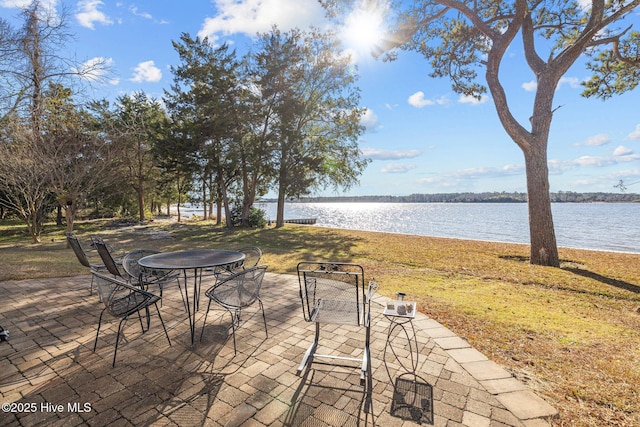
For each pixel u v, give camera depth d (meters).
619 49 9.44
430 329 3.61
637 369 2.86
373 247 10.77
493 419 2.10
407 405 2.24
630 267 7.50
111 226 20.58
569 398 2.39
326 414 2.14
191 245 11.53
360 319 2.65
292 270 7.02
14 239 13.98
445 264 7.87
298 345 3.17
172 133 18.38
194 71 17.09
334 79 18.06
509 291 5.60
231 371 2.67
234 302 3.11
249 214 21.36
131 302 3.10
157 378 2.56
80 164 10.52
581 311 4.63
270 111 17.92
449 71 11.52
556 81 8.05
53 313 4.01
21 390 2.38
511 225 31.62
